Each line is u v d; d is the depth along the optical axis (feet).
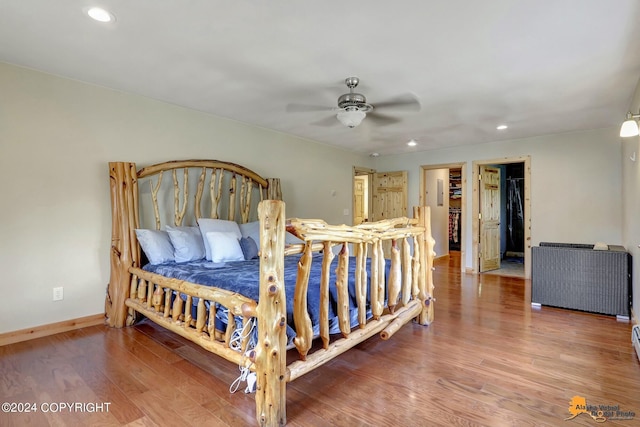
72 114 9.93
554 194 16.69
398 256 8.82
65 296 9.84
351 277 8.41
